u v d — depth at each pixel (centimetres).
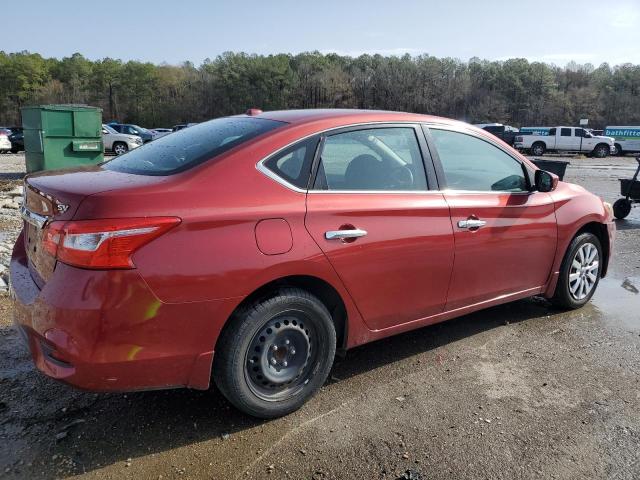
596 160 2992
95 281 233
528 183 423
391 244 321
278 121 319
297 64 10038
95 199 239
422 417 300
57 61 11038
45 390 321
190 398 316
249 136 297
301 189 292
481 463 261
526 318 455
